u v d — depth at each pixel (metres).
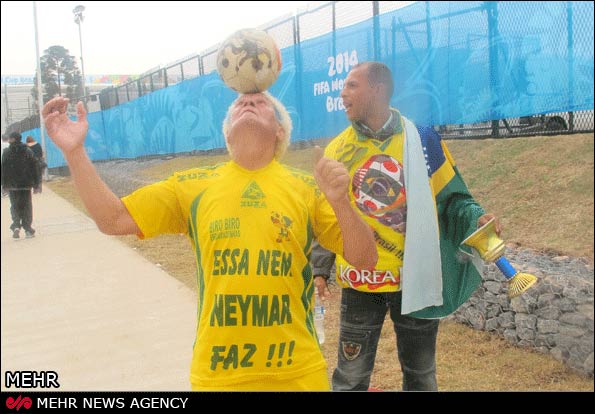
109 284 6.60
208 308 1.75
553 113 6.61
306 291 1.82
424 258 2.49
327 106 9.08
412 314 2.58
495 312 4.36
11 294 6.41
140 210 1.78
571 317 3.88
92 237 9.58
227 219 1.73
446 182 2.63
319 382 1.82
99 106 17.83
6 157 10.01
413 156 2.52
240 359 1.72
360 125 2.55
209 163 11.77
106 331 5.05
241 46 1.80
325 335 4.62
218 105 12.26
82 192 1.73
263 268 1.71
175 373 4.07
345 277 2.59
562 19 5.98
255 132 1.75
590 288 3.86
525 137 7.56
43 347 4.75
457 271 2.67
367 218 2.53
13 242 9.76
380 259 2.52
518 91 6.40
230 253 1.72
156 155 14.98
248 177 1.79
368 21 8.21
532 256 5.08
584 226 5.46
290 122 1.90
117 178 13.32
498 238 2.44
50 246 9.12
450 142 8.32
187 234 1.90
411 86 7.45
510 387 3.65
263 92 1.88
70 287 6.56
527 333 4.14
